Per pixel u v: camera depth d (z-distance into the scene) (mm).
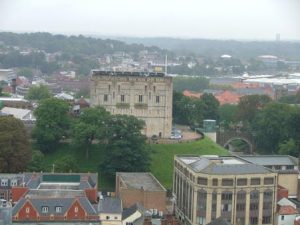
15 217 189500
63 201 194125
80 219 192500
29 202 191375
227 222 199625
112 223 194125
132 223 196750
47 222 190625
